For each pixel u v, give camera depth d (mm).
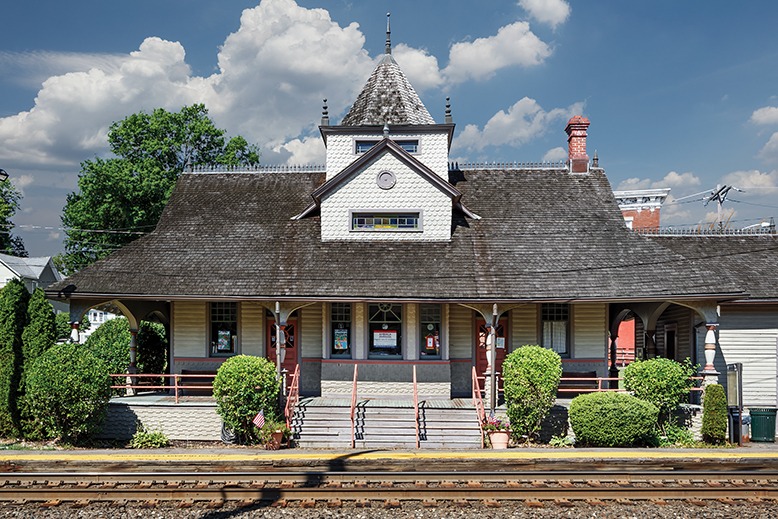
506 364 15703
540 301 17016
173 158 37250
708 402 15500
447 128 20406
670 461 13133
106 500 10438
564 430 16109
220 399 15203
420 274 18047
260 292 17344
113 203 32781
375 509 10070
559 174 22500
